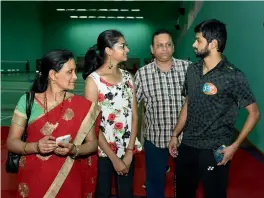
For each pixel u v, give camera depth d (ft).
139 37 90.38
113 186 10.58
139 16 88.02
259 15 16.40
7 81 55.26
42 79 5.29
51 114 5.23
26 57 85.51
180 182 7.14
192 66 6.70
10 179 11.19
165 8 85.30
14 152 5.22
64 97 5.40
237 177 12.22
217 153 6.33
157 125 8.27
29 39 85.81
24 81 55.72
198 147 6.52
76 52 92.94
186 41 51.31
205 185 6.59
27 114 5.23
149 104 8.34
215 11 29.27
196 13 41.29
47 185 5.20
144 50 90.58
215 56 6.22
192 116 6.59
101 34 6.61
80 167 5.63
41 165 5.21
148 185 8.64
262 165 13.65
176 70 8.16
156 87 8.14
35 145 5.01
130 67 87.92
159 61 8.08
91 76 6.62
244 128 6.23
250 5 18.24
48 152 4.90
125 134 6.78
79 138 5.35
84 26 91.71
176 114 8.17
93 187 6.02
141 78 8.29
